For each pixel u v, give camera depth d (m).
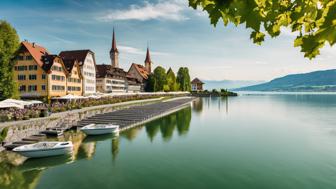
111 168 20.97
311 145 28.70
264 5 2.75
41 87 53.06
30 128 29.12
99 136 33.31
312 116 55.94
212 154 25.08
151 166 21.42
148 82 118.00
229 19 2.58
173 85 132.25
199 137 33.50
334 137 32.97
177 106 78.69
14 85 41.72
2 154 23.47
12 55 43.66
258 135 34.88
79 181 18.27
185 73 153.50
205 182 17.89
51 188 17.14
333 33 2.16
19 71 53.88
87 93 71.06
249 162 22.36
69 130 36.38
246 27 2.35
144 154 25.23
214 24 2.54
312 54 2.63
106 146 28.52
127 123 41.09
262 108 79.81
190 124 45.59
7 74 40.88
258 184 17.47
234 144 29.41
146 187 17.17
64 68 59.06
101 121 40.94
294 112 65.62
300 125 43.47
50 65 53.91
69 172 20.02
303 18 2.72
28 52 53.66
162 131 38.12
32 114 33.31
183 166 21.36
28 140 27.50
